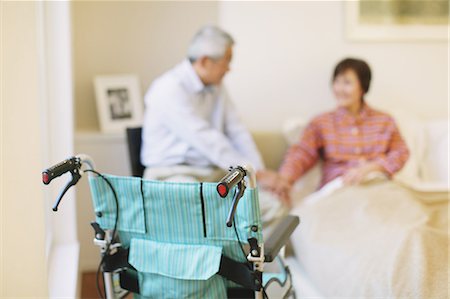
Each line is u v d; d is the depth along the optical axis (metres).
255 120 3.31
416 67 3.36
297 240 2.44
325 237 2.31
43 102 2.29
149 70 3.27
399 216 2.35
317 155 3.03
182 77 2.69
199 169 2.70
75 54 3.20
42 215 1.61
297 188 3.03
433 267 1.86
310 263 2.28
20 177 1.56
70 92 2.42
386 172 2.84
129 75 3.21
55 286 2.07
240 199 1.45
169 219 1.55
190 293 1.57
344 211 2.46
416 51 3.34
